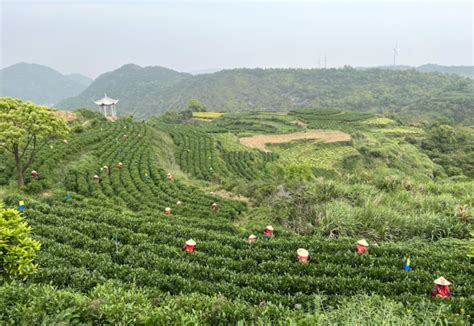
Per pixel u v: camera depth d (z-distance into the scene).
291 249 14.98
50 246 13.83
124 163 35.81
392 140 86.12
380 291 11.06
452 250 14.54
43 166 28.62
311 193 21.44
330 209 18.53
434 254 13.84
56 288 9.19
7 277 8.81
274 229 18.25
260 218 21.41
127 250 14.12
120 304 7.64
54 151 32.84
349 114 122.00
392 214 17.89
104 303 7.72
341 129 98.00
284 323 7.54
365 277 12.22
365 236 16.92
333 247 14.71
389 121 111.38
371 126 106.00
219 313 8.16
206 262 13.72
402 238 16.67
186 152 55.66
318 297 9.23
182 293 10.42
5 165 28.48
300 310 8.55
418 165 69.44
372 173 27.30
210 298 9.20
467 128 103.50
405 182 24.09
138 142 47.22
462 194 22.36
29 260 8.91
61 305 7.40
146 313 7.58
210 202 25.88
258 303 10.38
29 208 19.12
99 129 50.84
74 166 30.81
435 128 94.19
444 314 8.12
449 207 19.19
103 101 75.81
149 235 16.91
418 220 17.47
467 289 10.78
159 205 24.86
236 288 11.05
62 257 12.98
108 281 10.18
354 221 17.61
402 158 71.75
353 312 7.68
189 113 124.94
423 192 22.89
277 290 11.49
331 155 73.19
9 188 23.84
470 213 17.67
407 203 20.27
